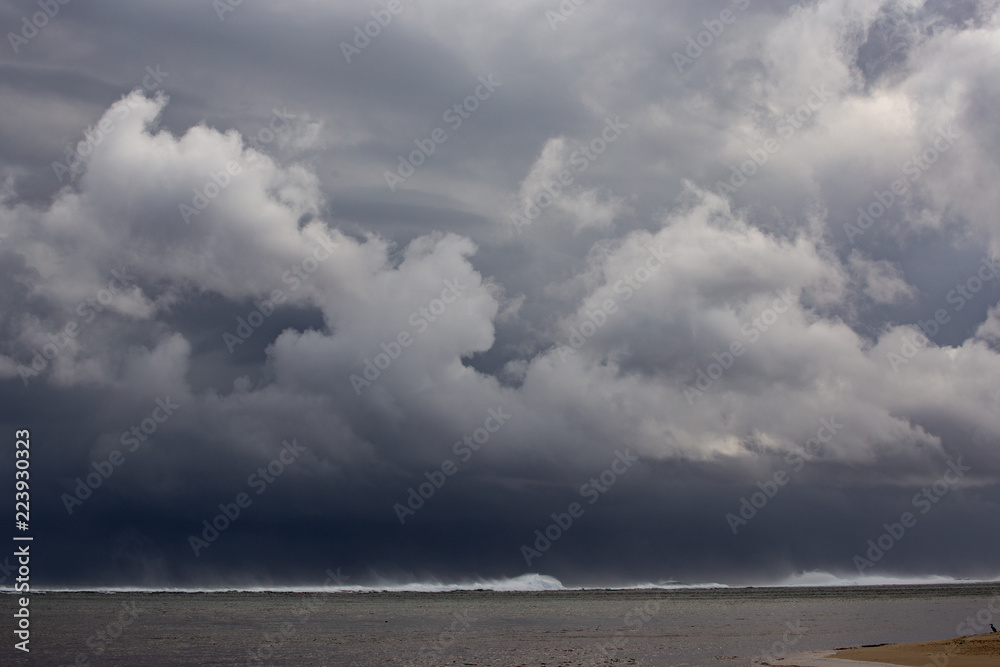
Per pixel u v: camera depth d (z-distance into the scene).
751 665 45.47
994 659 42.19
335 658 52.84
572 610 116.88
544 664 48.53
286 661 51.47
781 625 80.31
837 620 87.44
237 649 58.84
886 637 65.38
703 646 58.56
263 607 121.88
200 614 101.94
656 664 47.78
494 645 60.94
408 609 120.00
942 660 42.47
